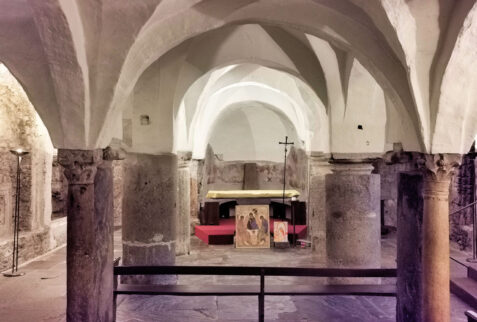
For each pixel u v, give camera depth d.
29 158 9.62
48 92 4.18
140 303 6.95
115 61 4.15
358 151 6.86
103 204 4.83
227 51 7.82
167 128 7.31
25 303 6.89
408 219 5.07
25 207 9.70
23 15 3.98
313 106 10.24
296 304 6.94
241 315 6.46
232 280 8.53
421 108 4.29
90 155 4.30
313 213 9.94
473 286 7.12
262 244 11.55
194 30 4.72
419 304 4.93
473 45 3.96
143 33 4.20
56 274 8.48
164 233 7.41
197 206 13.70
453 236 10.89
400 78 4.59
